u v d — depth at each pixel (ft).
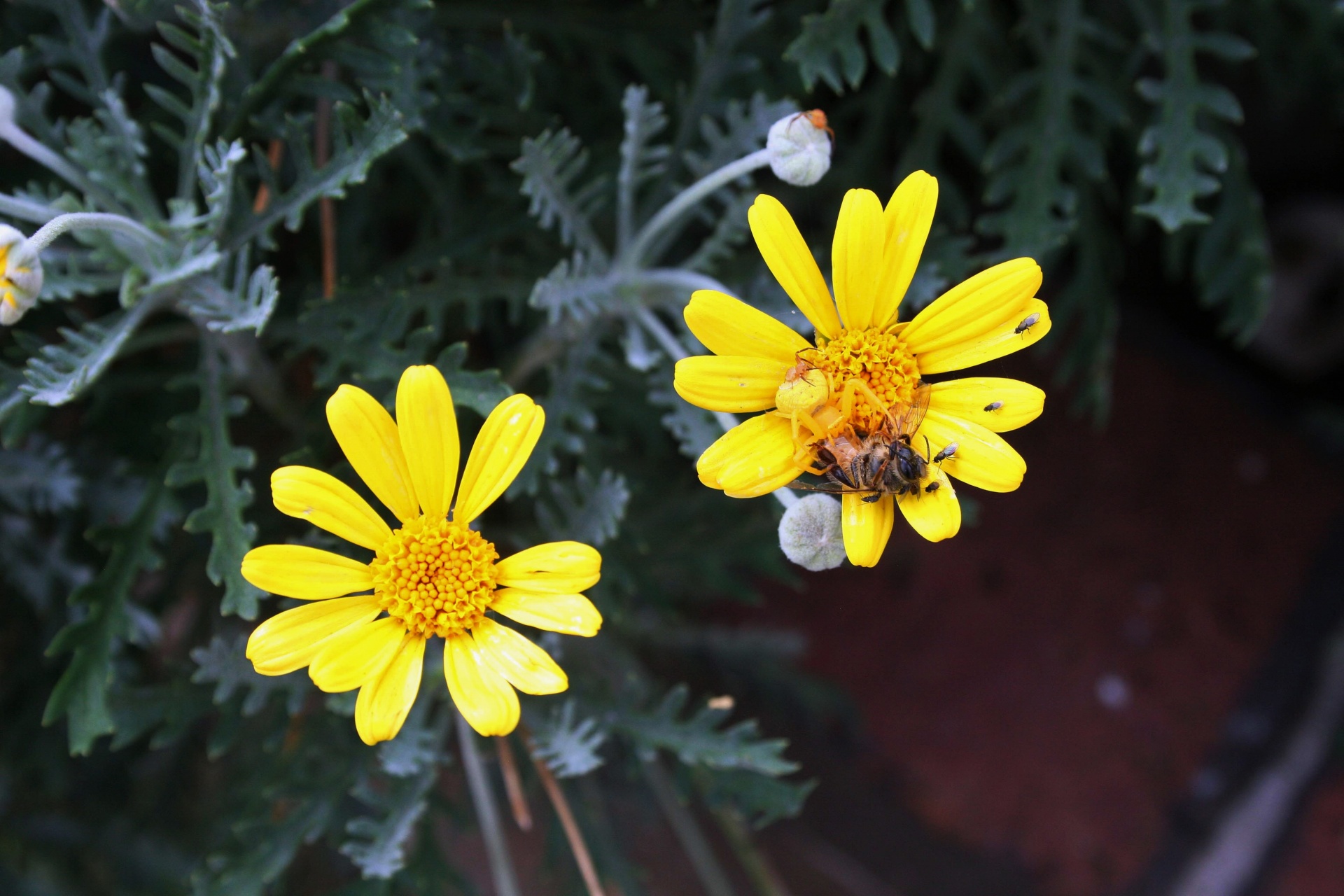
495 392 1.00
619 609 1.15
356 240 1.17
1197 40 1.18
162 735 1.08
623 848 1.63
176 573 1.21
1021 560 1.86
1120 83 1.28
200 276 1.02
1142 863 1.73
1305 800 1.75
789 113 1.07
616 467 1.31
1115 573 1.85
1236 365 1.95
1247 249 1.25
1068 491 1.88
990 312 0.94
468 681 0.93
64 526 1.19
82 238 1.01
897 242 0.93
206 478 1.02
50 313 1.16
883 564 1.86
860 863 1.75
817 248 1.19
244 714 1.08
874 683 1.84
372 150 0.99
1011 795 1.78
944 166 1.73
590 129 1.23
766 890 1.44
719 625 1.82
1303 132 1.76
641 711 1.12
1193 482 1.88
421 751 1.07
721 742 1.10
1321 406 1.92
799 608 1.87
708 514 1.27
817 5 1.20
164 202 1.18
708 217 1.10
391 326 1.04
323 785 1.11
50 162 0.99
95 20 1.08
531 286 1.14
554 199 1.05
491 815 1.14
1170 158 1.17
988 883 1.73
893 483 0.92
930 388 0.95
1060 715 1.80
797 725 1.83
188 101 1.16
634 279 1.07
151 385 1.14
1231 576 1.84
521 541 1.14
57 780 1.33
